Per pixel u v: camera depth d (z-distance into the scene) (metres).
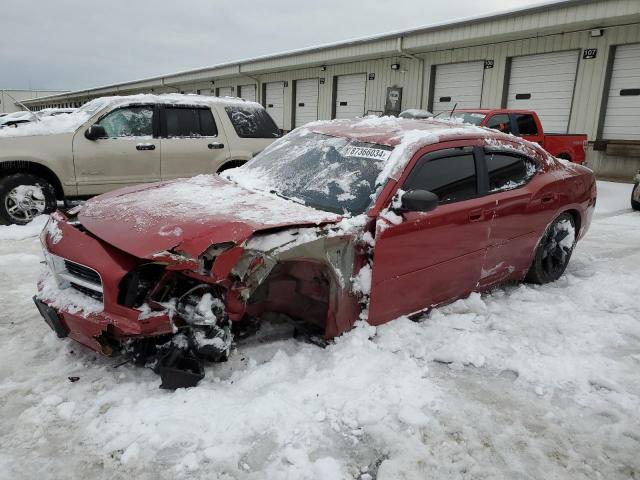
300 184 3.73
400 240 3.33
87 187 6.93
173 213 3.04
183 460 2.26
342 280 3.12
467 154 3.92
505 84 15.49
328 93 21.67
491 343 3.51
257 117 8.39
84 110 7.51
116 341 2.79
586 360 3.36
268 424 2.51
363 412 2.64
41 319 3.71
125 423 2.48
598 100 13.48
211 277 2.62
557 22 12.88
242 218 2.93
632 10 11.52
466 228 3.77
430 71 17.47
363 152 3.75
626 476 2.36
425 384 2.95
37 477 2.17
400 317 3.60
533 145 4.66
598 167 13.80
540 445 2.54
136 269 2.70
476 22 14.50
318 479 2.21
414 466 2.32
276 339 3.45
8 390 2.77
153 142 7.31
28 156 6.48
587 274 5.26
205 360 2.86
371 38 17.59
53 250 2.95
